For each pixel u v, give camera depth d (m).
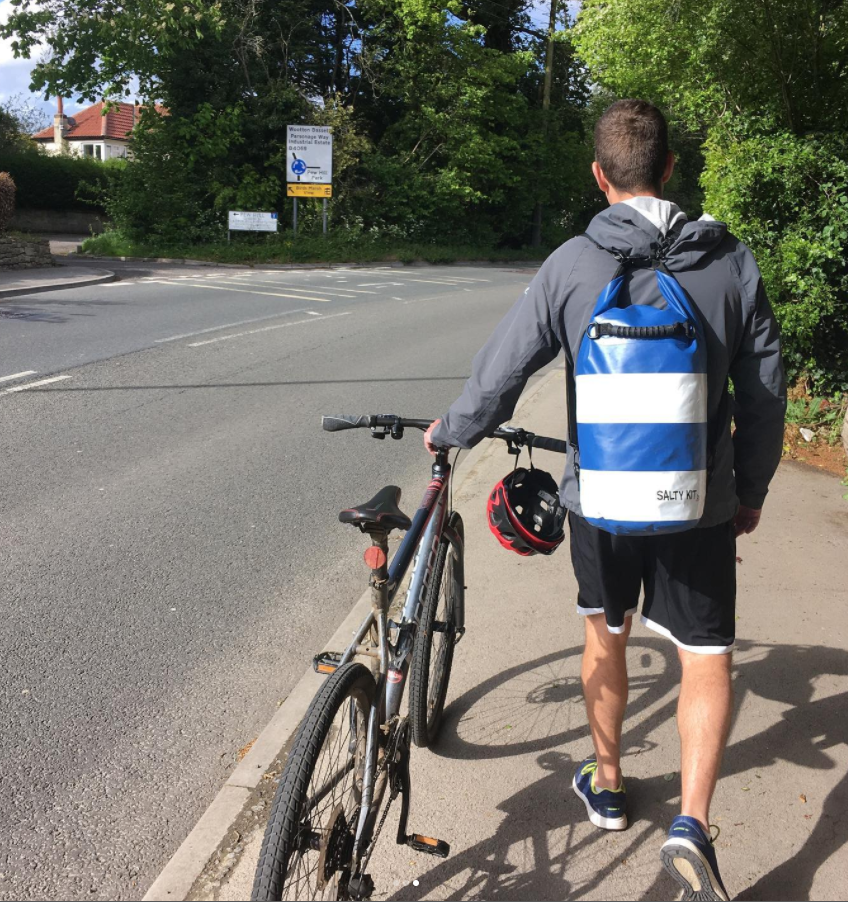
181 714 3.40
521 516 2.72
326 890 2.04
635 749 3.01
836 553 4.67
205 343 11.41
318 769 1.95
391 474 6.39
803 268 7.04
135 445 6.88
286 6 30.11
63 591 4.39
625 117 2.25
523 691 3.38
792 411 7.14
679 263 2.12
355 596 4.46
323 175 29.36
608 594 2.37
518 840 2.58
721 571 2.25
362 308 15.97
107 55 25.44
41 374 9.14
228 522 5.39
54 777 3.01
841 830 2.60
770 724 3.13
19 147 37.59
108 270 20.61
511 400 2.29
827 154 6.87
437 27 31.95
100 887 2.53
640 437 1.96
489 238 37.12
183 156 28.58
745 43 7.11
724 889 2.12
